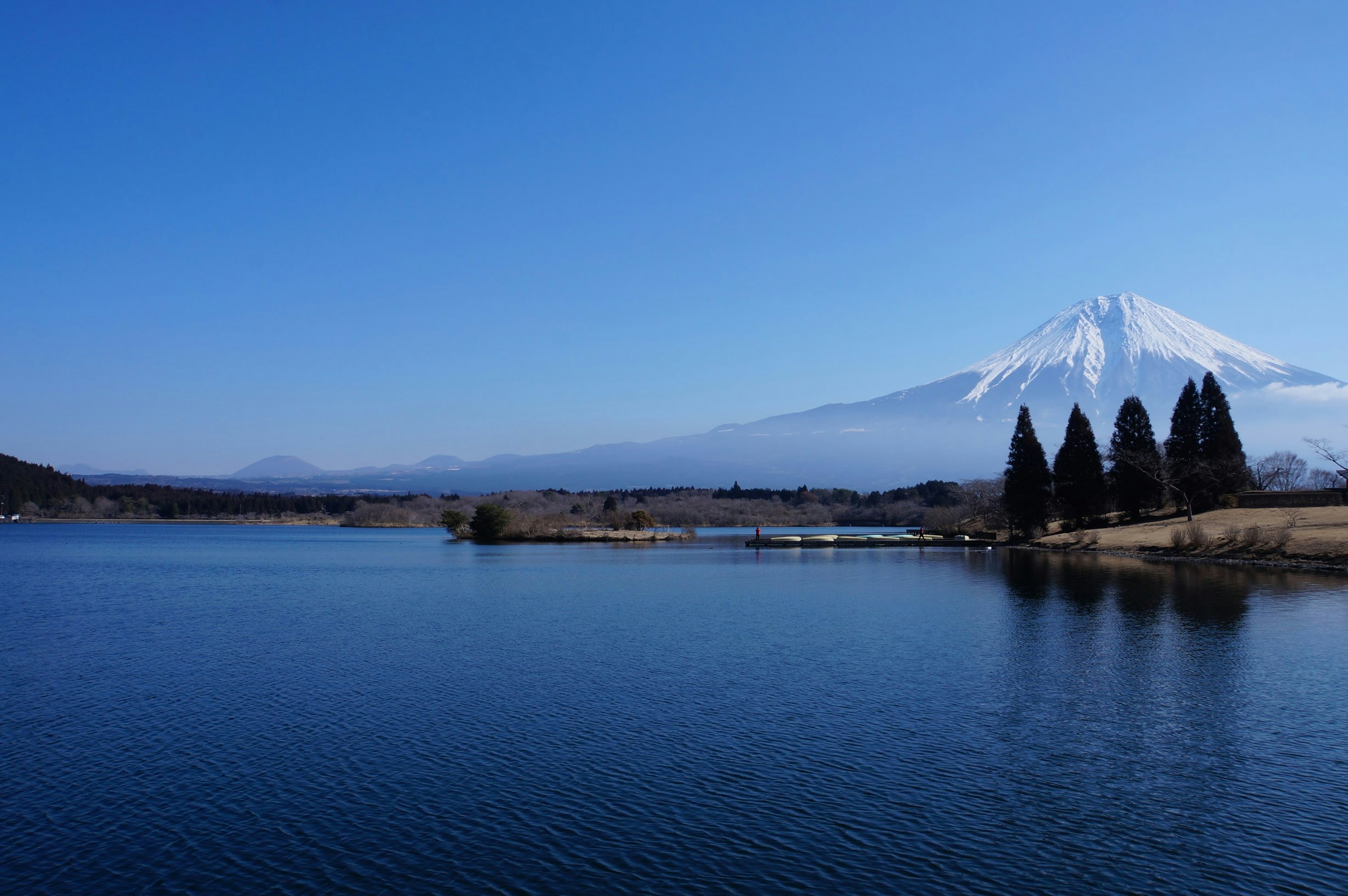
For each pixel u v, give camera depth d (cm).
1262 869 1541
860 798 1841
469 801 1822
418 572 7606
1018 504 10700
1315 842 1639
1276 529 7412
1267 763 2055
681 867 1540
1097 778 1956
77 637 3859
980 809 1789
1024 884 1488
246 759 2086
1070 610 4538
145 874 1518
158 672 3066
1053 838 1655
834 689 2761
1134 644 3516
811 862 1559
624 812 1767
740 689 2766
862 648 3484
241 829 1691
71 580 7088
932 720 2398
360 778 1959
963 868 1541
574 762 2061
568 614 4578
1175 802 1823
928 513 15962
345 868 1534
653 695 2692
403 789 1894
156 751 2147
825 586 6069
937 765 2038
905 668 3077
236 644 3653
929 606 4828
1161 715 2450
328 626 4188
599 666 3128
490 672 3030
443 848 1608
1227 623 4012
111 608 4994
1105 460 10938
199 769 2022
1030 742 2202
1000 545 11119
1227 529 8012
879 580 6488
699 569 7731
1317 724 2355
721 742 2209
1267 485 13650
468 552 11050
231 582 6788
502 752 2134
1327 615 4216
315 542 15100
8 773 1997
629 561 8944
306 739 2239
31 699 2670
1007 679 2888
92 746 2191
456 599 5347
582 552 10856
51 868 1536
